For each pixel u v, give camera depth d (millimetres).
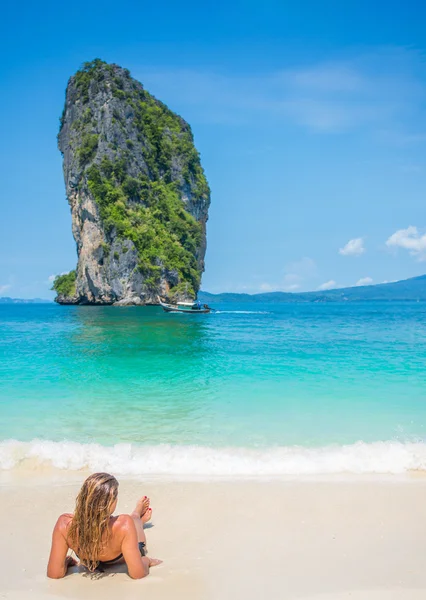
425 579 3887
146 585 3865
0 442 7867
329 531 4859
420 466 6855
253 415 9805
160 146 119438
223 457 7223
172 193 118375
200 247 121688
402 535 4750
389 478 6445
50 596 3715
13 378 14031
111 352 20062
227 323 41656
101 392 12102
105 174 105438
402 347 20953
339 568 4094
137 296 98812
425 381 13102
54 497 5840
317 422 9250
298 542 4621
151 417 9742
